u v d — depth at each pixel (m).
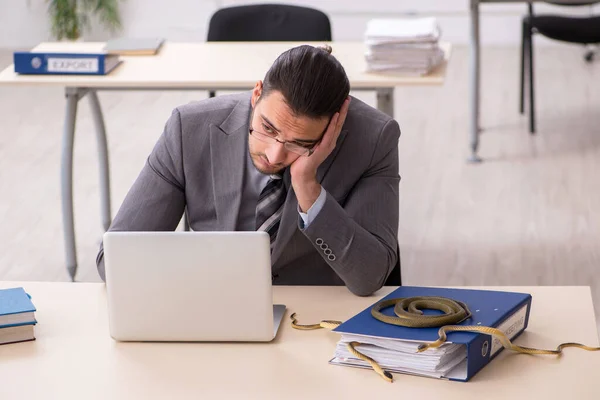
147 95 7.18
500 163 5.43
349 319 1.78
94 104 4.20
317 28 4.16
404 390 1.63
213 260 1.78
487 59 7.76
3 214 4.82
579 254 4.19
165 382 1.68
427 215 4.71
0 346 1.83
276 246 2.16
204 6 8.19
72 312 1.99
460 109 6.51
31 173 5.44
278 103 1.84
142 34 8.30
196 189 2.19
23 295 1.91
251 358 1.77
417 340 1.64
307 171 1.94
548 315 1.95
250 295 1.79
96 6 8.02
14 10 8.23
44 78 3.63
